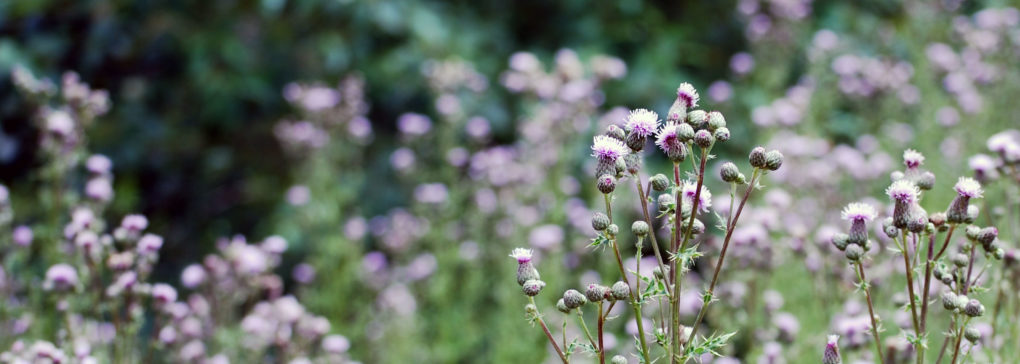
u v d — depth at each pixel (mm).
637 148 964
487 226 1938
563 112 1897
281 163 2588
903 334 961
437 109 2119
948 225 995
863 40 2717
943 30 2721
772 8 2406
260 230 2488
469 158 2232
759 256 1307
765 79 2414
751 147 2316
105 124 2469
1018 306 1100
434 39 2316
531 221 1773
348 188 2055
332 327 1868
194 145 2551
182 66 2531
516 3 2541
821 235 1276
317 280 2059
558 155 1884
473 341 1787
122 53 2453
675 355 947
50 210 1431
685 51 2580
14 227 2170
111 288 1268
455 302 1974
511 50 2500
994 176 1169
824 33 2416
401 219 2006
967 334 979
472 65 2297
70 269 1294
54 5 2496
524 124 2016
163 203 2586
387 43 2465
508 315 1676
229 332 1437
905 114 2344
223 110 2438
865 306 1273
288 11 2451
